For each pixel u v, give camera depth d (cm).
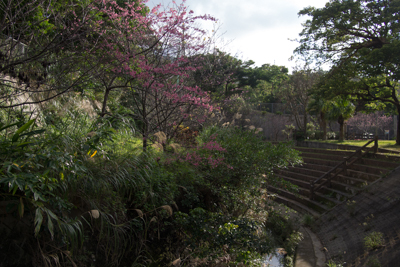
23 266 263
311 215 1012
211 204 576
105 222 335
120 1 515
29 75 491
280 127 2647
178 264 378
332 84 1461
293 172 1464
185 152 532
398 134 1482
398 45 1179
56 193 288
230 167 561
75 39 402
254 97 3562
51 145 274
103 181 325
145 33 504
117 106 705
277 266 634
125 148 433
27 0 398
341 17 1397
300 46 1555
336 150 1552
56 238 286
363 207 821
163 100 534
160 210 420
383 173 995
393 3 1316
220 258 452
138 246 400
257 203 749
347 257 632
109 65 432
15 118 382
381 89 1588
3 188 262
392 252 523
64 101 602
